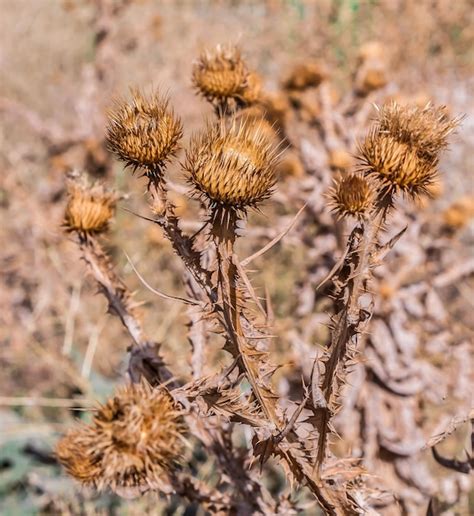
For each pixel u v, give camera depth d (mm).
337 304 1406
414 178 1357
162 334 3934
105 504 3572
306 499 2859
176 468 1805
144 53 6301
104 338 4418
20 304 4730
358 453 2762
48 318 4504
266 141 1328
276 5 6953
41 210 4883
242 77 2012
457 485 2244
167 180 1458
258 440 1400
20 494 3969
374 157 1368
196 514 3336
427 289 3443
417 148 1354
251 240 4098
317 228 3398
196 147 1322
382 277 3254
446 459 1805
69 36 7250
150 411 1603
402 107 1387
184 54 6195
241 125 1341
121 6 6188
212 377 1383
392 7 5984
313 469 1401
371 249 1349
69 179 1998
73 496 3549
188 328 1856
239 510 1786
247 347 1341
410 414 3068
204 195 1287
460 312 3951
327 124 3492
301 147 3447
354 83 3811
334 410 1373
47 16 7434
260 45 6145
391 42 5727
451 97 5305
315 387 1325
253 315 1399
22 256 4688
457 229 3602
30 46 7156
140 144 1360
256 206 1307
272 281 3820
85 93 5664
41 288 4613
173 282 4391
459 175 4539
